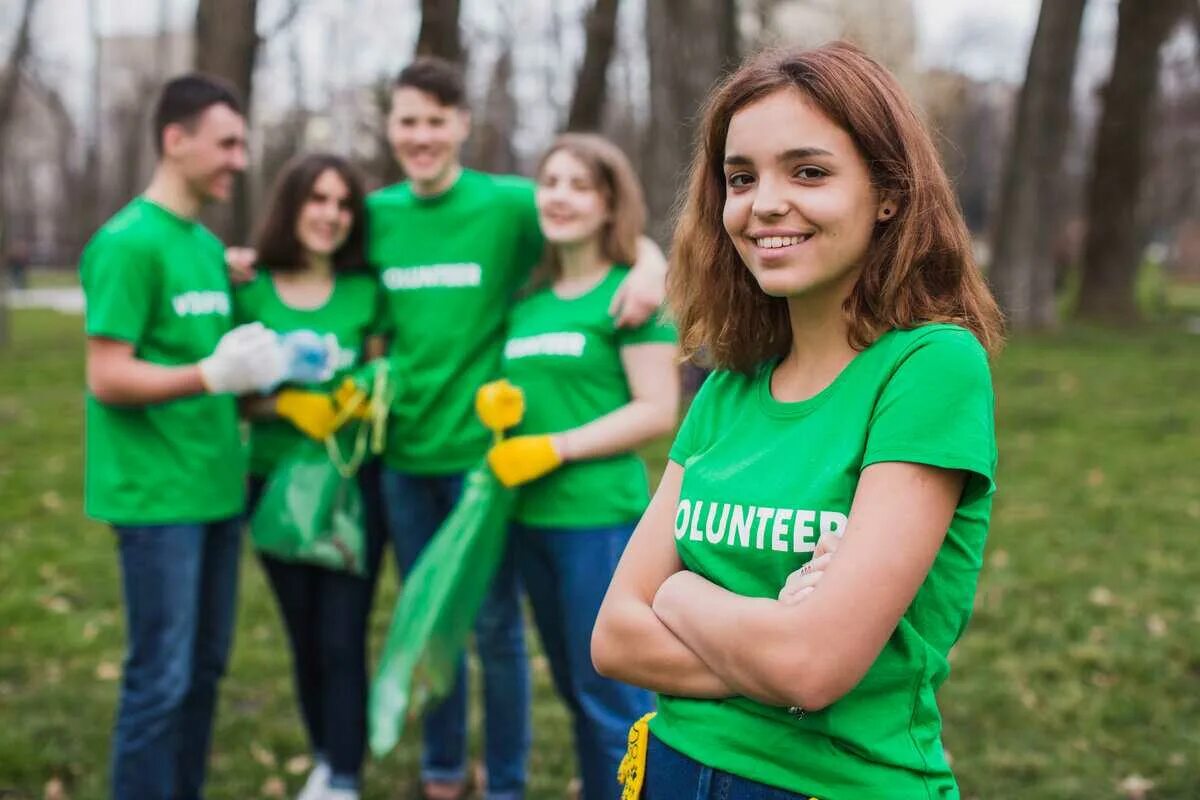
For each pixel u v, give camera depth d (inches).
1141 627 181.8
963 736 145.3
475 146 673.0
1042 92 634.8
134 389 107.1
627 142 756.0
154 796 111.0
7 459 319.0
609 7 468.8
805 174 54.5
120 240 108.7
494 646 124.6
